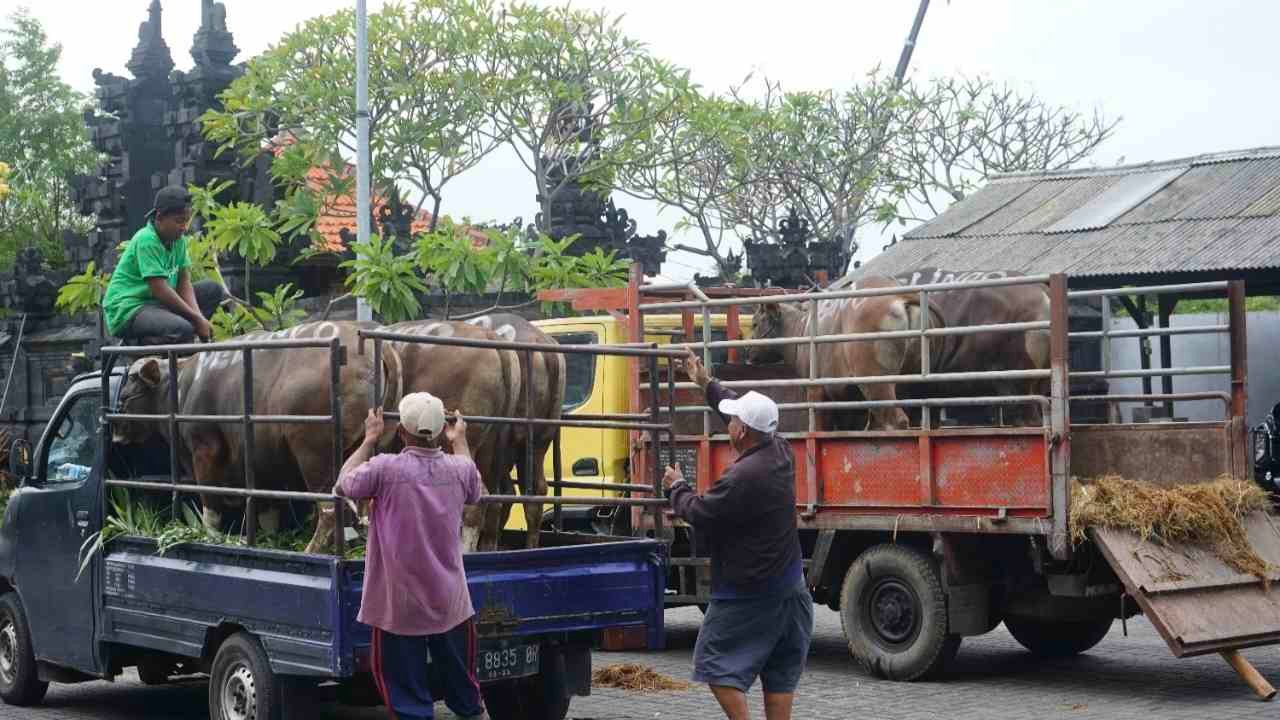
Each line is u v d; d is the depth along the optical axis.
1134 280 19.17
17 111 43.12
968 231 21.66
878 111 38.00
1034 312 12.59
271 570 8.98
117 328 11.23
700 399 13.80
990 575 12.04
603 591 9.62
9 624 11.60
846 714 10.74
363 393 9.53
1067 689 11.68
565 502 9.40
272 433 9.84
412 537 8.13
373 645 8.22
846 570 12.73
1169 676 12.29
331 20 28.12
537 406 10.70
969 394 13.20
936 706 11.01
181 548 9.70
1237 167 21.09
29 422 28.09
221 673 9.32
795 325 13.65
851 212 38.31
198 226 24.58
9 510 11.46
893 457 11.99
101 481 10.47
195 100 26.52
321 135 27.38
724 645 8.37
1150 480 12.13
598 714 10.76
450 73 28.55
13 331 28.59
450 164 29.12
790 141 37.12
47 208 41.28
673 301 14.75
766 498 8.30
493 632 9.05
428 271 21.61
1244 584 11.28
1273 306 32.47
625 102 30.19
